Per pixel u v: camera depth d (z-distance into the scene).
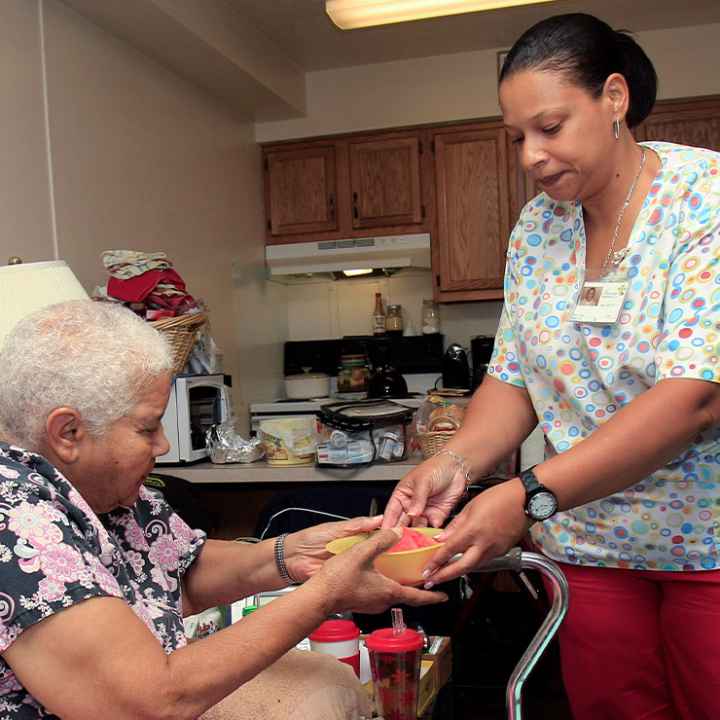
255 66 4.25
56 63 3.19
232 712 1.19
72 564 0.96
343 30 4.38
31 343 1.06
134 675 0.94
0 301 2.08
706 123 4.58
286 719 1.17
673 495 1.40
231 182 4.70
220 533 3.67
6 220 2.90
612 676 1.53
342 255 4.99
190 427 3.30
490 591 3.98
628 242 1.38
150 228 3.82
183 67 4.04
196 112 4.30
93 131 3.41
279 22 4.23
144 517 1.35
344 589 1.08
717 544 1.40
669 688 1.52
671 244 1.34
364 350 5.34
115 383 1.06
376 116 4.88
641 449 1.24
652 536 1.42
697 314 1.27
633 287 1.37
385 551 1.14
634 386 1.40
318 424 3.17
